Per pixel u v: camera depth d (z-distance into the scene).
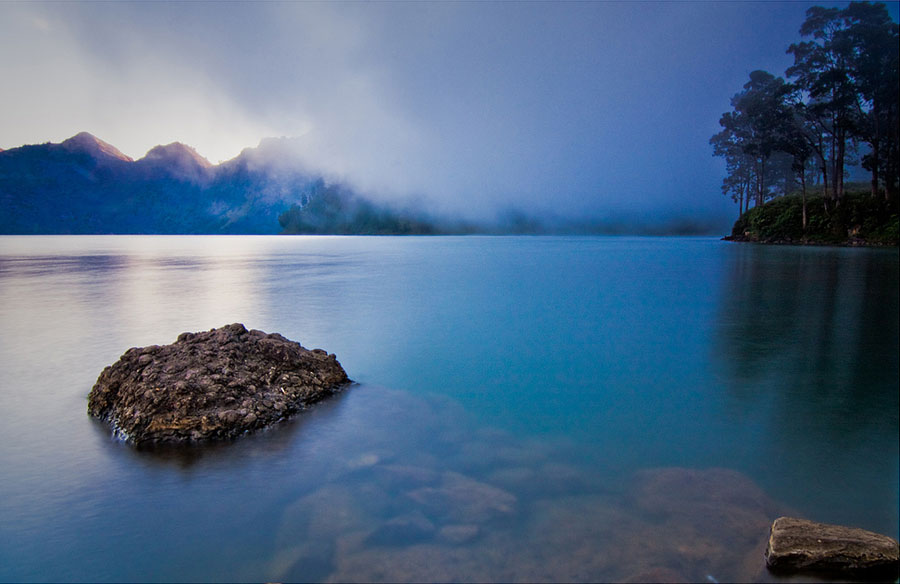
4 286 32.91
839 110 71.44
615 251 89.56
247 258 71.19
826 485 6.77
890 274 36.38
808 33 73.81
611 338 16.77
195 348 9.93
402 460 7.29
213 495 6.38
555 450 7.73
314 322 19.58
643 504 5.99
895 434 8.40
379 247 121.56
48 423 9.00
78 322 19.48
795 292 28.53
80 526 5.73
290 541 5.32
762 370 12.84
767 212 91.00
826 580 4.70
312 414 9.25
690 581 4.60
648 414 9.51
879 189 72.00
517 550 5.05
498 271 46.09
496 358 14.02
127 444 8.03
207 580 4.77
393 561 4.89
